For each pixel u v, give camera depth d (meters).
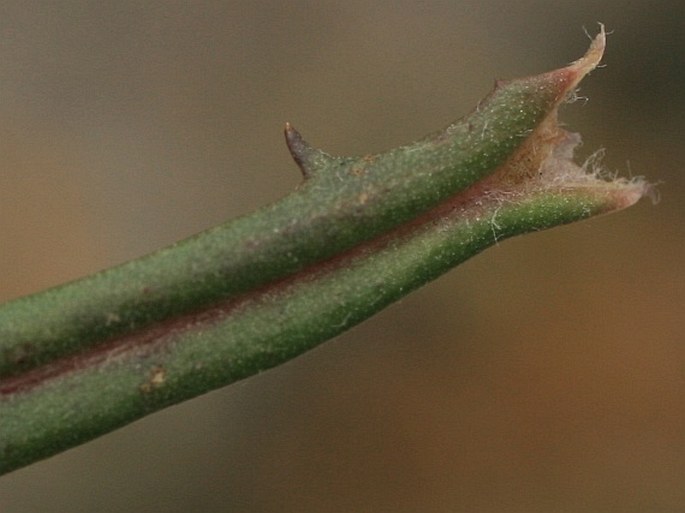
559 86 0.05
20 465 0.05
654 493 0.11
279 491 0.11
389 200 0.05
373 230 0.05
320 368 0.11
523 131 0.05
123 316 0.05
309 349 0.05
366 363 0.11
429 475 0.11
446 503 0.11
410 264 0.05
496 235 0.05
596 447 0.11
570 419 0.11
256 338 0.05
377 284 0.05
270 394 0.11
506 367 0.11
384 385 0.11
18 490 0.10
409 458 0.11
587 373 0.11
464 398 0.11
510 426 0.11
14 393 0.05
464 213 0.05
